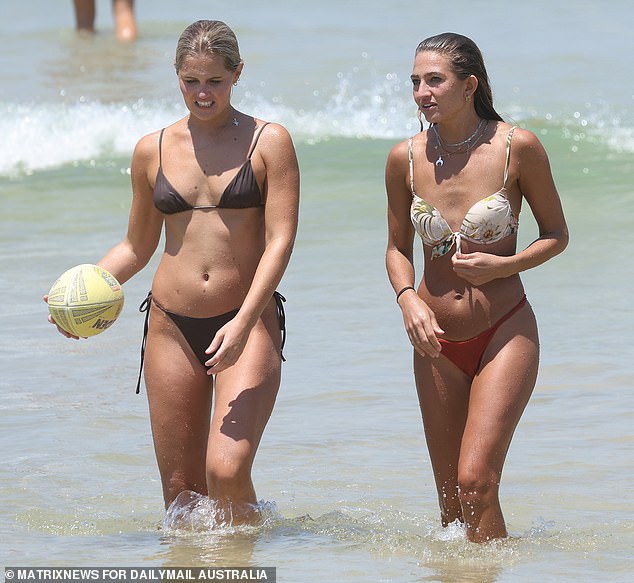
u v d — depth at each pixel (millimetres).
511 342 19062
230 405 19562
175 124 20531
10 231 44375
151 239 21281
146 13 105250
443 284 19469
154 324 20406
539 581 17828
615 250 40375
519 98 65562
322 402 27766
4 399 28156
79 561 19078
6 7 109062
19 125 58969
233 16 101062
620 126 58219
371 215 45469
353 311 34719
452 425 19719
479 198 19156
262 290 19375
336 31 91625
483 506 18906
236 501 19641
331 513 21281
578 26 90812
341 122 61500
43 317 34562
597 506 21594
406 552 19203
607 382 28500
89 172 52750
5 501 22281
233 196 19828
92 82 72938
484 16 96500
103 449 25203
